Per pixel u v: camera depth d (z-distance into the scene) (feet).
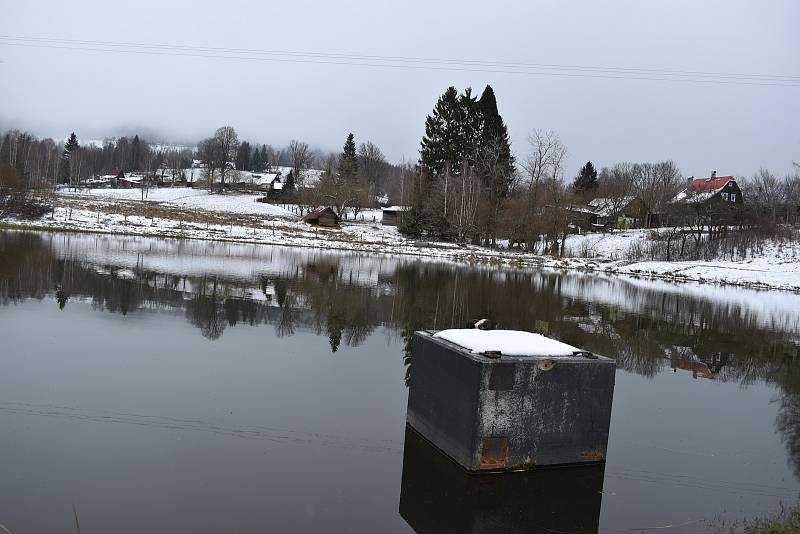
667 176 290.35
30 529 17.93
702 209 204.03
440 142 256.73
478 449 22.79
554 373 23.62
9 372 32.81
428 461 24.66
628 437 30.07
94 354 37.70
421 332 28.30
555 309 77.87
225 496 20.90
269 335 47.03
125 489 20.88
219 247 140.36
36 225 152.15
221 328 48.21
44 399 29.07
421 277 107.45
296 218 261.24
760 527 20.35
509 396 23.02
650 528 20.76
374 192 398.01
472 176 217.77
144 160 527.81
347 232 220.43
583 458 24.62
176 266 89.56
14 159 331.57
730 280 153.28
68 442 24.41
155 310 53.52
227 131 395.75
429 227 222.07
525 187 236.02
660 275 160.56
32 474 21.48
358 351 43.78
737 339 64.03
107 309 52.26
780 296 124.36
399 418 29.81
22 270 72.59
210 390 32.24
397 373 38.34
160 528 18.53
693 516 21.75
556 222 205.05
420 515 20.51
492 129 253.85
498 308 74.23
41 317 47.21
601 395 24.49
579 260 189.47
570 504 22.21
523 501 22.16
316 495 21.45
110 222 176.35
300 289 75.51
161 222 192.13
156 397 30.53
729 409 36.55
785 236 198.59
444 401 25.14
